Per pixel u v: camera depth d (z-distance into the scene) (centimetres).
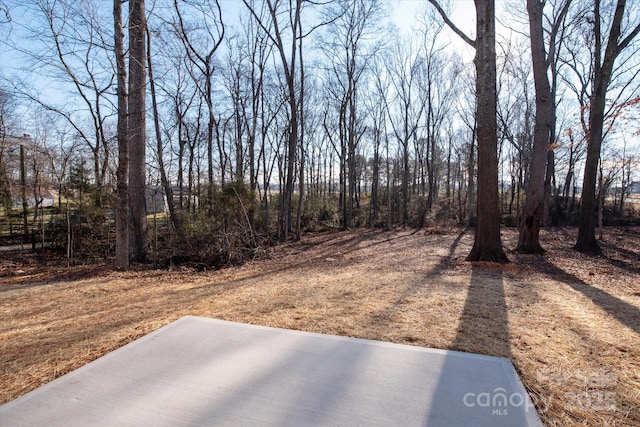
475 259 704
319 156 2627
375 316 343
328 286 489
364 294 436
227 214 1003
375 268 661
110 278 600
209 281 569
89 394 199
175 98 1488
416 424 170
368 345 265
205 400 191
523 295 428
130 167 786
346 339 277
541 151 823
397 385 206
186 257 804
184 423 172
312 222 1744
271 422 172
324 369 226
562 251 902
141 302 422
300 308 375
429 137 2134
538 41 795
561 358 248
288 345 265
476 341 279
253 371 224
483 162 689
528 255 823
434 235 1384
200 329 301
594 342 278
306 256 919
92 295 469
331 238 1393
